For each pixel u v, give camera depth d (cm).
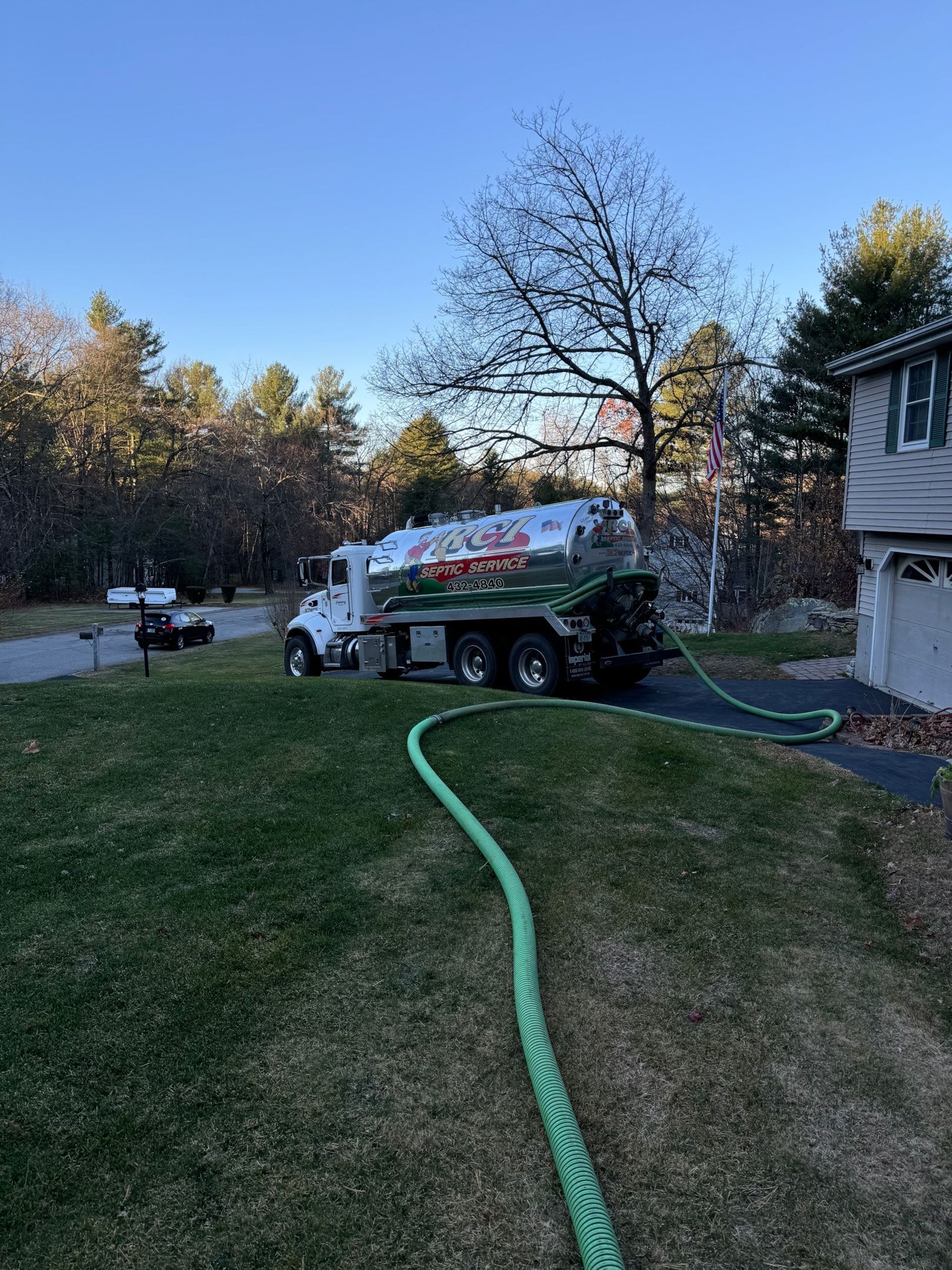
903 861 518
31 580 4809
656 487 3008
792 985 373
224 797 568
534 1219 239
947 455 1048
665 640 1811
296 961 368
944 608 1082
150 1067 293
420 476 3662
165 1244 224
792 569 2528
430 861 481
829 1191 256
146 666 1895
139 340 5862
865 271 2508
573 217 2558
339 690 914
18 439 4472
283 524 5688
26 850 471
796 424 2614
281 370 6519
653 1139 274
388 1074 297
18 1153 250
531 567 1111
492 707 866
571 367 2673
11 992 331
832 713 954
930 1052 331
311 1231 231
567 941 400
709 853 517
